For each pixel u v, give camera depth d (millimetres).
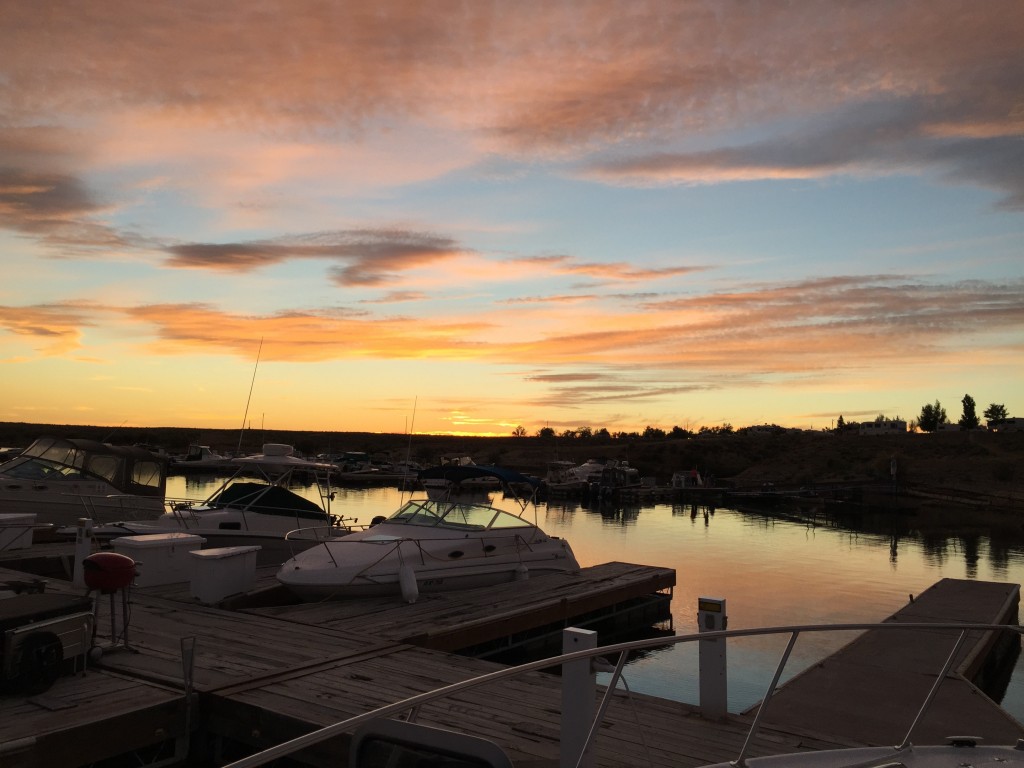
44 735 6027
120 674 7758
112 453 19406
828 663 10312
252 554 12383
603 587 14680
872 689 9172
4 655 6844
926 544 30203
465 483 27594
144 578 12812
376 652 8930
